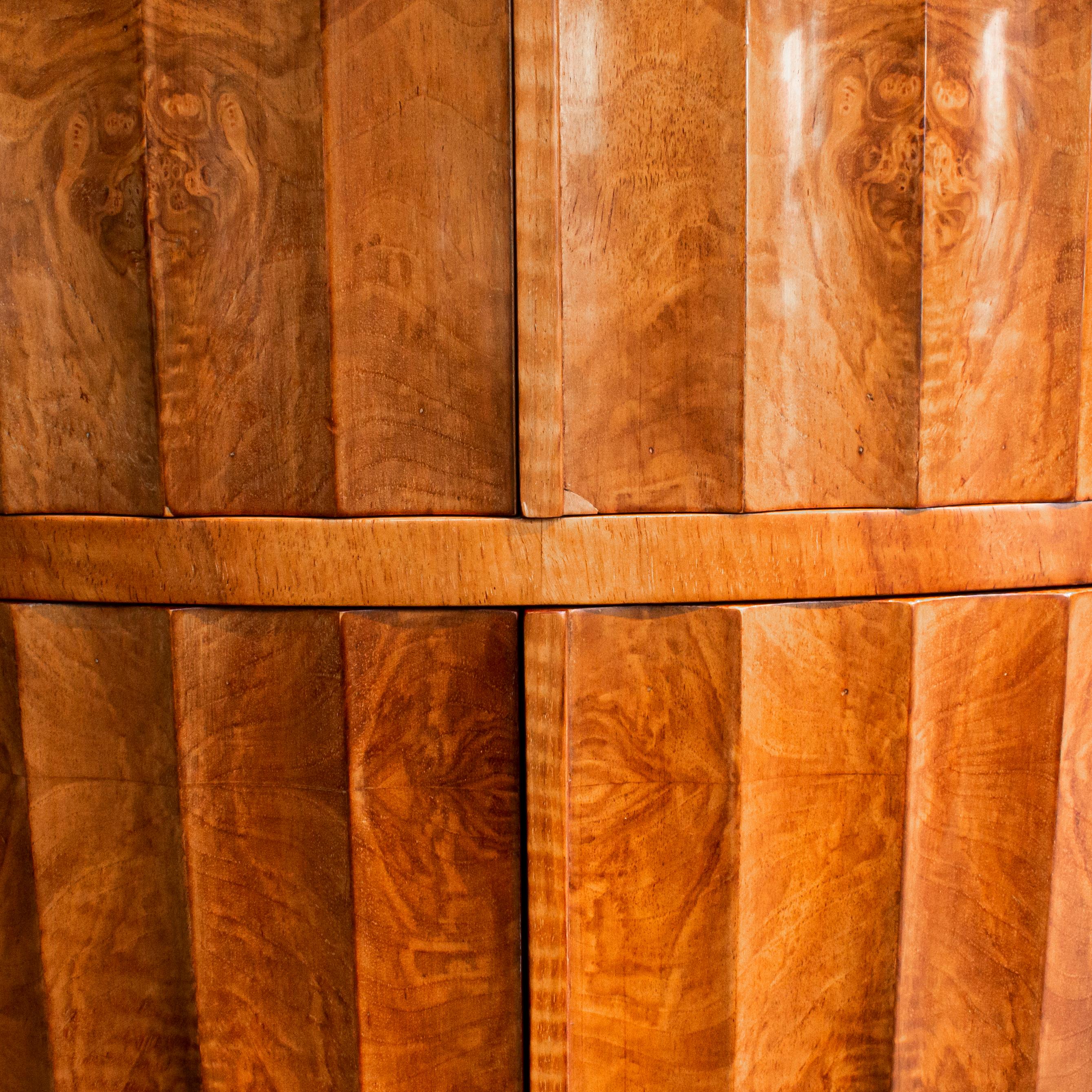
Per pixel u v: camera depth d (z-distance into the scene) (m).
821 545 0.70
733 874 0.71
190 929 0.73
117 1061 0.76
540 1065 0.73
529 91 0.65
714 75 0.66
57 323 0.71
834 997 0.74
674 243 0.68
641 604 0.70
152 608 0.72
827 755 0.72
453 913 0.72
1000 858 0.75
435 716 0.71
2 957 0.78
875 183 0.68
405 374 0.69
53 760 0.74
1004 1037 0.77
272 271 0.69
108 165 0.69
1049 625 0.73
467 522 0.69
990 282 0.71
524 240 0.66
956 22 0.68
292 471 0.70
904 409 0.70
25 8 0.69
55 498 0.73
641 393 0.69
